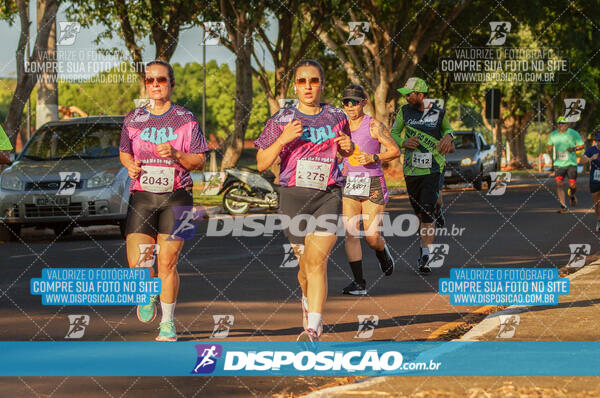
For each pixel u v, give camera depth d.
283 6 29.62
